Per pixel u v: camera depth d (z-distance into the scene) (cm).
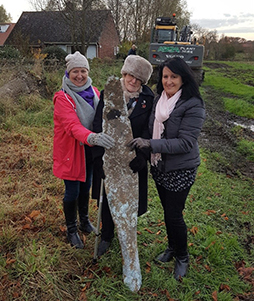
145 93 265
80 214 332
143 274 284
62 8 1766
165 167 259
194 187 473
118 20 3180
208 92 1455
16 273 266
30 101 765
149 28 2997
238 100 1255
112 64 1755
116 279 273
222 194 466
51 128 677
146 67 252
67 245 306
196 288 279
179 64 239
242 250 341
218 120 950
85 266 288
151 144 243
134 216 259
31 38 2877
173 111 247
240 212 425
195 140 245
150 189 450
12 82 812
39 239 311
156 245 326
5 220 335
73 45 1850
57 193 416
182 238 278
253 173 576
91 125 282
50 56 1591
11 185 422
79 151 281
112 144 243
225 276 298
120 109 247
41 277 262
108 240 307
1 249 292
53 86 922
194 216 395
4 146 557
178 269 288
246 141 741
